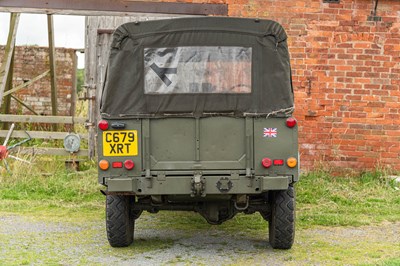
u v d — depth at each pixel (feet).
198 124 22.53
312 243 25.00
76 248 23.97
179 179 22.27
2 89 39.11
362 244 24.89
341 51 37.32
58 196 34.42
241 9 37.47
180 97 22.58
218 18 22.91
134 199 24.36
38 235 26.09
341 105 37.35
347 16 37.29
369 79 37.37
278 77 22.70
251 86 22.68
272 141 22.41
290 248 23.97
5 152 37.55
